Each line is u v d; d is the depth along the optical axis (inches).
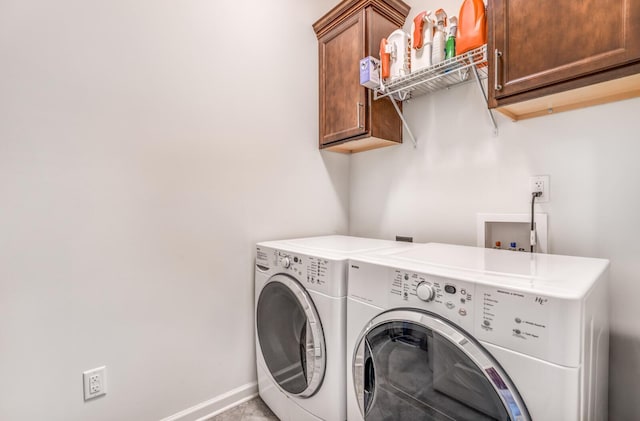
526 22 42.7
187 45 60.1
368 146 80.0
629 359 45.7
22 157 44.6
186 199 60.1
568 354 26.0
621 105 45.8
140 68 54.7
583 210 49.6
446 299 33.7
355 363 44.1
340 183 87.7
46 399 46.6
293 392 55.0
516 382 28.6
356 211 88.0
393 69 62.7
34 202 45.6
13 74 43.9
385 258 44.9
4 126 43.3
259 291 64.8
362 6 67.2
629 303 45.8
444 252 51.1
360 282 43.4
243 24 68.1
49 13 46.4
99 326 51.0
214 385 63.9
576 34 38.5
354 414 45.1
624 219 46.1
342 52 73.1
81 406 49.4
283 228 74.9
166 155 57.7
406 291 37.6
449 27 55.5
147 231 55.6
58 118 47.2
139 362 54.9
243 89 68.0
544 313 27.2
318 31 79.3
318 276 49.3
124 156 53.2
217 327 64.4
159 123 56.9
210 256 63.4
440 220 68.5
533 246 54.1
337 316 46.7
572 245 50.6
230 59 65.9
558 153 51.9
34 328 45.6
